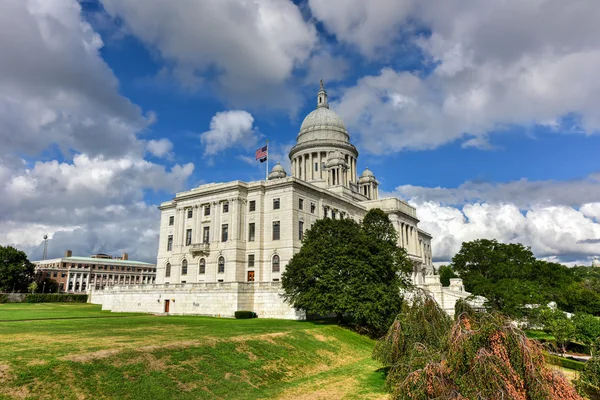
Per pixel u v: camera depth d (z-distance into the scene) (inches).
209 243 3159.5
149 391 1003.3
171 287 2628.0
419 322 1096.2
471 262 3690.9
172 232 3582.7
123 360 1079.0
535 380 682.8
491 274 3442.4
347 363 1567.4
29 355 1001.5
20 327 1555.1
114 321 1905.8
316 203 3346.5
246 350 1381.6
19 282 4889.3
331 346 1684.3
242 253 3068.4
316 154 4817.9
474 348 714.2
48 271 6230.3
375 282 2102.6
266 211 3149.6
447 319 1115.3
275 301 2368.4
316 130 5007.4
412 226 4596.5
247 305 2394.2
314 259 2146.9
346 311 2047.2
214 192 3250.5
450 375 726.5
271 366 1338.6
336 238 2220.7
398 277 2279.8
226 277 2999.5
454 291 3107.8
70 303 3762.3
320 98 5438.0
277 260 2999.5
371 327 2134.6
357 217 3956.7
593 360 1051.9
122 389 975.6
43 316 2162.9
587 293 3065.9
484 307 2352.4
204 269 3169.3
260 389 1173.1
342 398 1067.3
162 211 3710.6
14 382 869.2
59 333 1397.6
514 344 715.4
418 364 834.8
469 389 674.8
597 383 1026.7
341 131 5044.3
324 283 2036.2
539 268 3326.8
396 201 4247.0
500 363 683.4
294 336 1646.2
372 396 1066.7
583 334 1772.9
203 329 1647.4
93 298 3914.9
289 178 3063.5
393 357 1066.7
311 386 1198.9
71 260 6560.0
